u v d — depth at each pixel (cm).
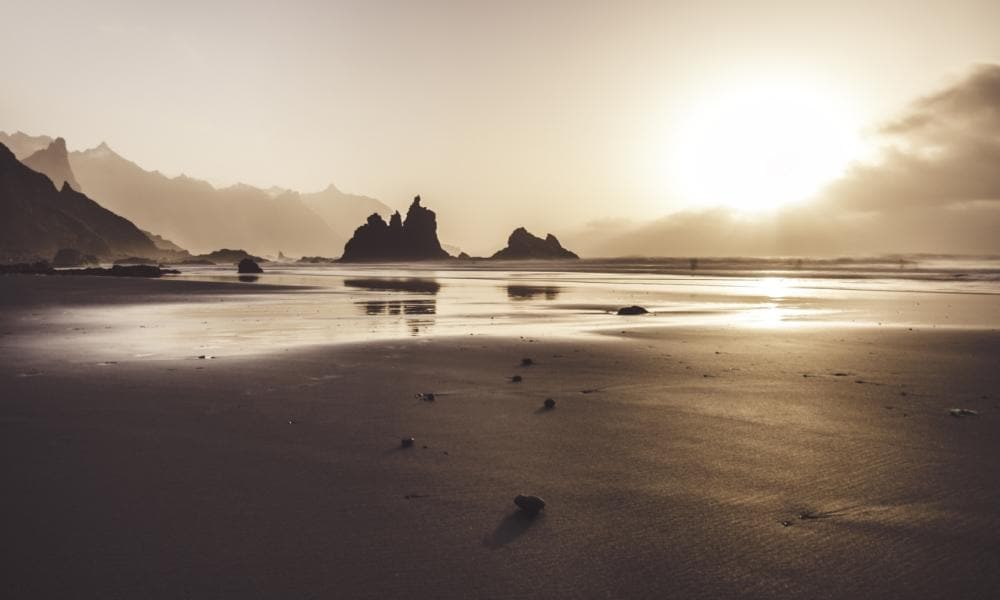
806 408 1253
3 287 5969
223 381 1527
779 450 989
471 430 1107
